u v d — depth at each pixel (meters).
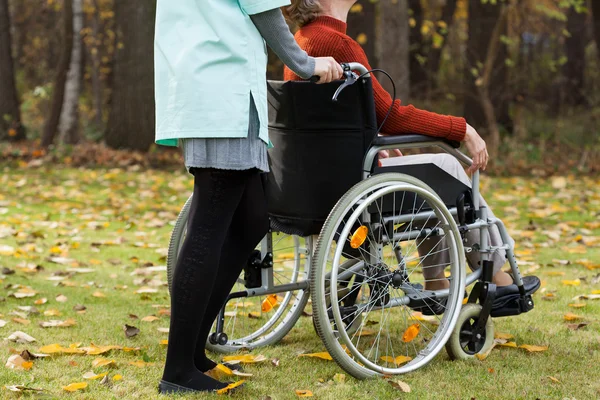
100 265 5.18
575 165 11.48
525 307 3.25
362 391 2.72
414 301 3.04
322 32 2.93
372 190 2.77
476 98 13.17
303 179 2.91
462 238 3.17
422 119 2.95
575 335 3.50
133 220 7.03
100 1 18.34
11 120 14.72
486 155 3.03
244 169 2.50
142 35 12.55
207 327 2.82
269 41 2.54
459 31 17.06
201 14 2.48
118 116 12.76
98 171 10.80
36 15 21.50
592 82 15.29
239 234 2.77
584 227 6.63
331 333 2.73
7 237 6.05
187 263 2.58
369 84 2.79
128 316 3.84
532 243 5.90
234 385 2.67
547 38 16.03
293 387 2.78
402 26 11.23
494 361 3.11
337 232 2.93
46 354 3.09
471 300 3.17
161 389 2.67
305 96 2.80
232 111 2.44
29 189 8.88
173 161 11.89
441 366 3.03
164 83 2.54
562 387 2.77
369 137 2.84
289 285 3.16
